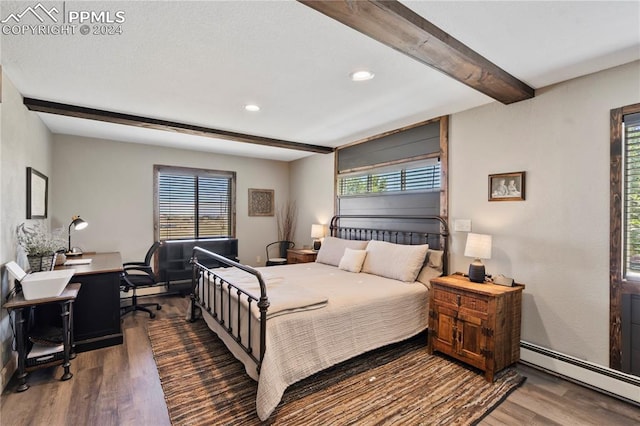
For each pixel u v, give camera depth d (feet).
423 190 11.78
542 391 7.36
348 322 8.13
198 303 11.72
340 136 14.16
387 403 6.82
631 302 7.03
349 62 7.14
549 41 6.13
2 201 7.45
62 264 10.87
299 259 16.02
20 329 7.18
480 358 7.95
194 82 8.22
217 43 6.30
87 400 6.81
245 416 6.34
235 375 7.90
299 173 19.61
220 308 9.32
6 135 7.68
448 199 10.80
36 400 6.79
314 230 16.47
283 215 20.43
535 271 8.55
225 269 11.75
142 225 15.60
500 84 7.59
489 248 8.77
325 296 8.41
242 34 5.98
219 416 6.33
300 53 6.73
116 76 7.82
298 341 7.22
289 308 7.30
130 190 15.26
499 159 9.39
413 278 10.31
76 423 6.07
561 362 8.00
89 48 6.46
